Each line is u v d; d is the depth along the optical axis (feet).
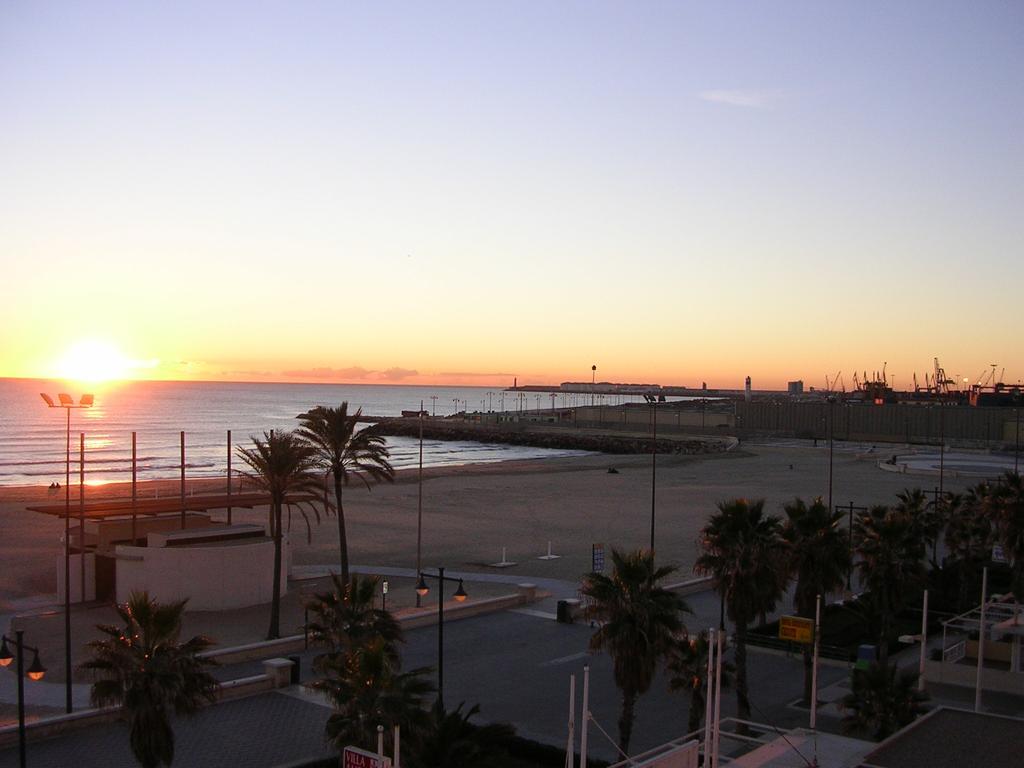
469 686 131.75
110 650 83.51
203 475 509.76
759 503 116.47
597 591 95.66
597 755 104.17
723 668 111.86
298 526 285.64
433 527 294.66
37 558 230.89
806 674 127.44
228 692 124.06
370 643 87.04
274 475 156.87
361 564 228.84
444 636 159.22
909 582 130.62
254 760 103.19
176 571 171.22
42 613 170.71
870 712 92.53
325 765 100.83
